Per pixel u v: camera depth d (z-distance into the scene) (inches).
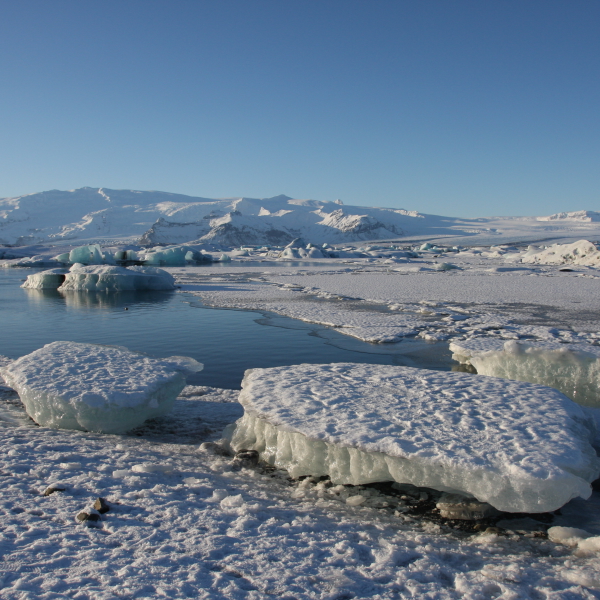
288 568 108.6
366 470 152.6
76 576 100.8
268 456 178.9
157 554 111.2
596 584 105.3
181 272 1594.5
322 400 182.9
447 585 106.2
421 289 941.2
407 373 216.7
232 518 132.1
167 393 225.9
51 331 510.0
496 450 141.6
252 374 223.1
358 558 114.6
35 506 133.9
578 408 179.0
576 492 129.9
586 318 581.9
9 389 285.1
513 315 605.0
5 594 93.0
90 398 204.8
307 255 2829.7
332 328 528.7
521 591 102.7
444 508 144.0
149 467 162.7
